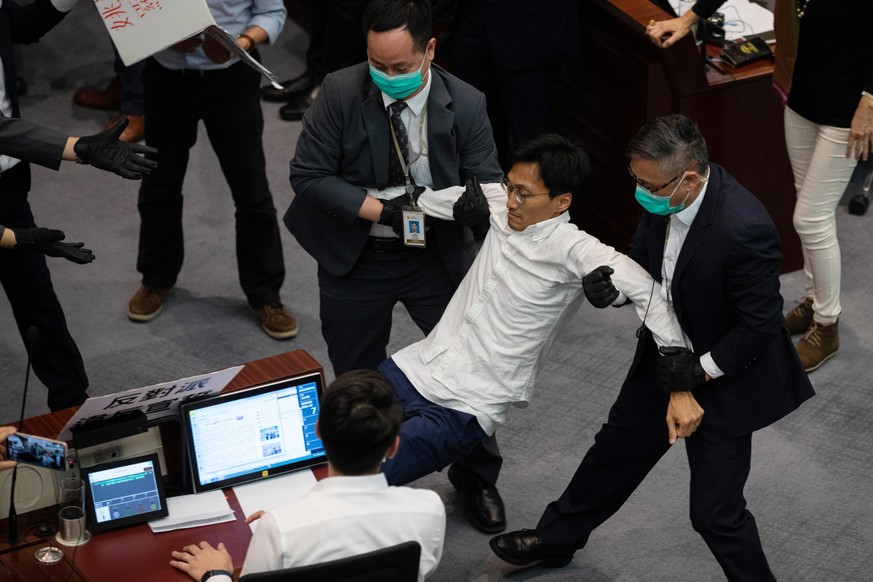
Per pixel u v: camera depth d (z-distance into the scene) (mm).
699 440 5016
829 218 6902
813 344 7180
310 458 4914
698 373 4762
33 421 4828
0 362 7430
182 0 5523
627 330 7637
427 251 5797
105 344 7609
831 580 5688
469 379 5121
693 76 7363
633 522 6102
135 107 9797
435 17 7867
